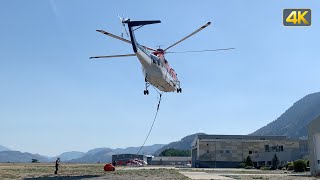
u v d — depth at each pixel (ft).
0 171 173.78
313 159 154.30
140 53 118.11
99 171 180.55
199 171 193.98
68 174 153.07
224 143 357.61
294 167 205.05
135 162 403.75
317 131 150.10
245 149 356.59
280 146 352.90
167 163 617.21
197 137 372.58
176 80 150.10
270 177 137.28
